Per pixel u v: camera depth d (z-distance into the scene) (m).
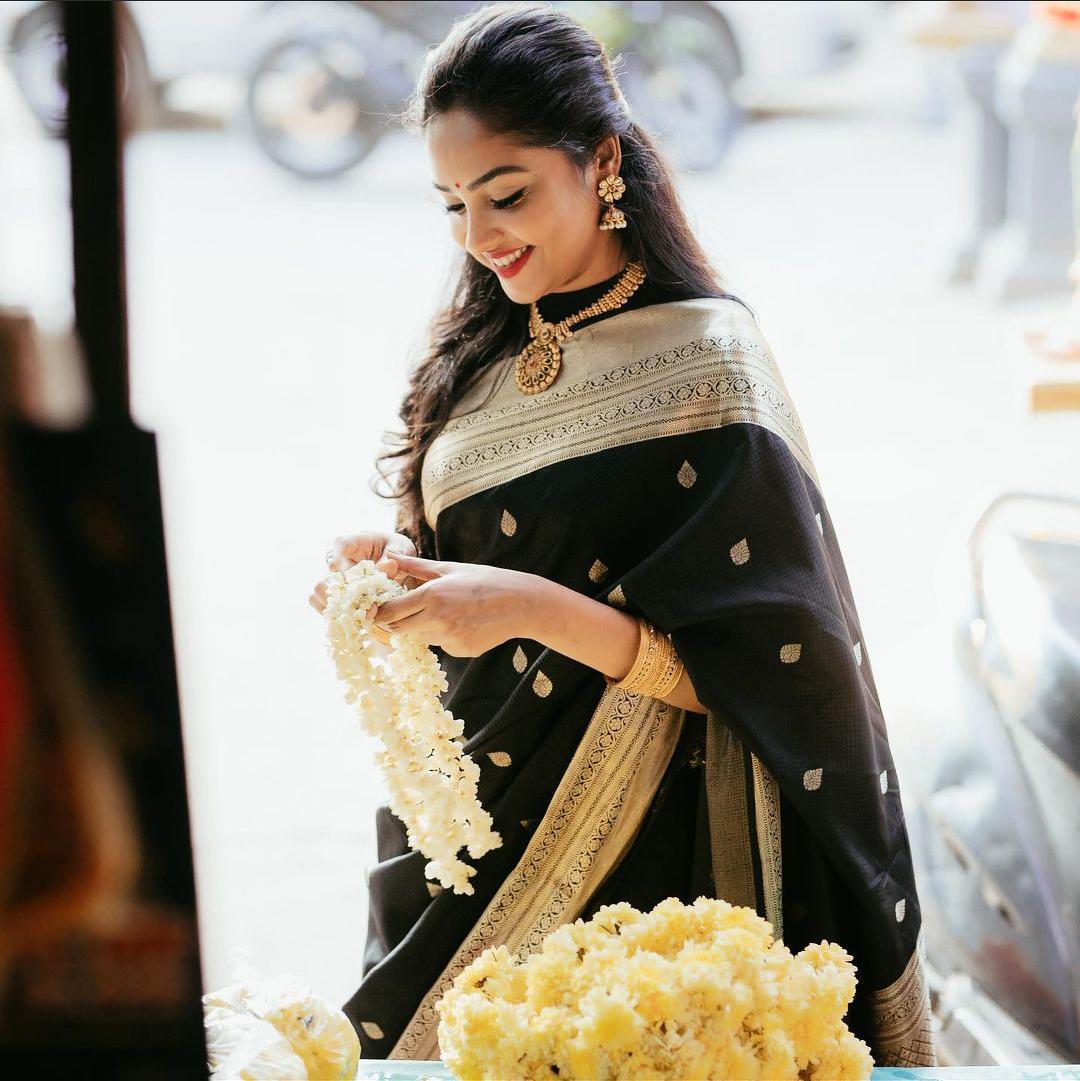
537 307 1.73
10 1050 0.89
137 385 0.85
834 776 1.55
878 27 11.83
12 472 0.82
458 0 9.73
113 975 0.88
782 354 6.67
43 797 0.85
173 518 0.86
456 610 1.44
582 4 9.90
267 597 4.69
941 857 2.26
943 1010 2.34
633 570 1.55
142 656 0.85
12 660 0.83
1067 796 2.12
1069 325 2.80
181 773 0.86
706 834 1.64
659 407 1.62
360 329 7.16
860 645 1.67
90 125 0.81
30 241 3.40
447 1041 1.23
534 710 1.64
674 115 10.03
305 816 3.52
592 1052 1.12
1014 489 2.29
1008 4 7.08
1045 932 2.09
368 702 1.40
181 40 10.49
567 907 1.66
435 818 1.41
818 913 1.61
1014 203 7.29
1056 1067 1.36
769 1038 1.16
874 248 8.20
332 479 5.55
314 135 9.80
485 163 1.56
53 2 0.81
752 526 1.56
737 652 1.55
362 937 3.02
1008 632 2.25
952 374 6.30
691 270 1.71
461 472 1.74
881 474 5.36
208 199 9.40
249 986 1.31
